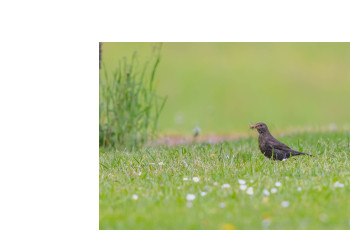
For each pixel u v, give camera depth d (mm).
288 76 34875
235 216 7789
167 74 34594
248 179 9672
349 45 39188
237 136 18453
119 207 8398
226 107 30141
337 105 30531
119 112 14398
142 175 10180
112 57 29016
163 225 7680
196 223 7660
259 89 32562
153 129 14859
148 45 31438
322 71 35438
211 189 9000
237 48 39375
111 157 11875
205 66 36188
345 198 8391
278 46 39688
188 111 29406
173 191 9023
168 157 11539
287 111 29750
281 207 8062
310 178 9617
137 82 15430
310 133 16312
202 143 14422
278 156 11523
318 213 7816
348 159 11398
